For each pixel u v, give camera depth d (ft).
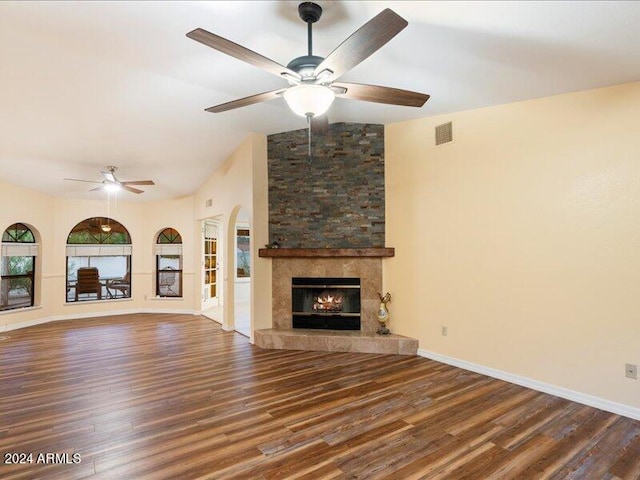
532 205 11.07
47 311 22.91
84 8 7.36
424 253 14.26
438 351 13.79
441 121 13.65
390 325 15.61
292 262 16.67
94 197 24.45
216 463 7.32
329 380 11.86
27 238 22.13
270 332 16.07
